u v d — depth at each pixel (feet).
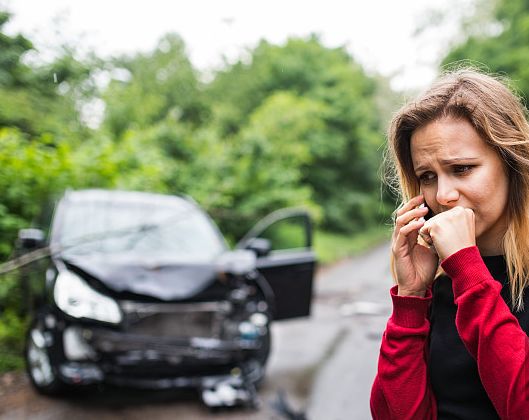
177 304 13.66
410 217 4.03
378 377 4.03
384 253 65.05
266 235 43.55
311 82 84.12
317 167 79.00
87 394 13.91
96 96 31.17
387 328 3.98
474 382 3.63
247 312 14.62
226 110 72.54
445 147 3.71
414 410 3.78
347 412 13.17
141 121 45.27
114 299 13.30
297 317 17.42
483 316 3.34
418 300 3.91
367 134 86.89
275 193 41.75
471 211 3.62
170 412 12.88
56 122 25.96
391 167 4.93
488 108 3.67
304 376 15.98
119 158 27.48
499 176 3.70
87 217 16.20
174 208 17.79
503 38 77.92
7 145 20.76
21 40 22.97
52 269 14.10
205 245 16.55
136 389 14.33
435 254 4.04
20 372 15.65
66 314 13.08
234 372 14.05
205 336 13.93
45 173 20.90
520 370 3.18
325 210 78.02
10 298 18.54
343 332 21.81
